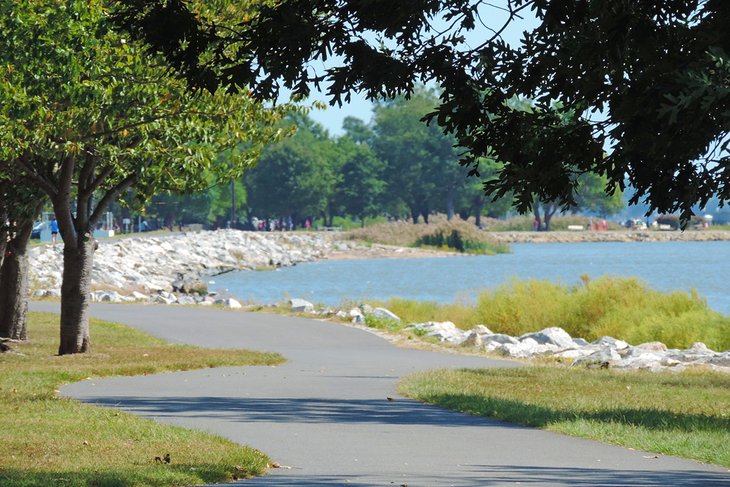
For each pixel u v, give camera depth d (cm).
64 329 7369
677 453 3494
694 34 2750
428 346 8944
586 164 3019
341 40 3062
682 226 2806
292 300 12631
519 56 3036
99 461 3228
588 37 2830
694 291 10431
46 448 3444
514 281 11512
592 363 7588
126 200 7806
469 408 4691
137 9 3152
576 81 2925
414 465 3259
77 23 5762
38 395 4994
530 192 3097
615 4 2712
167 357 7312
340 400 5116
